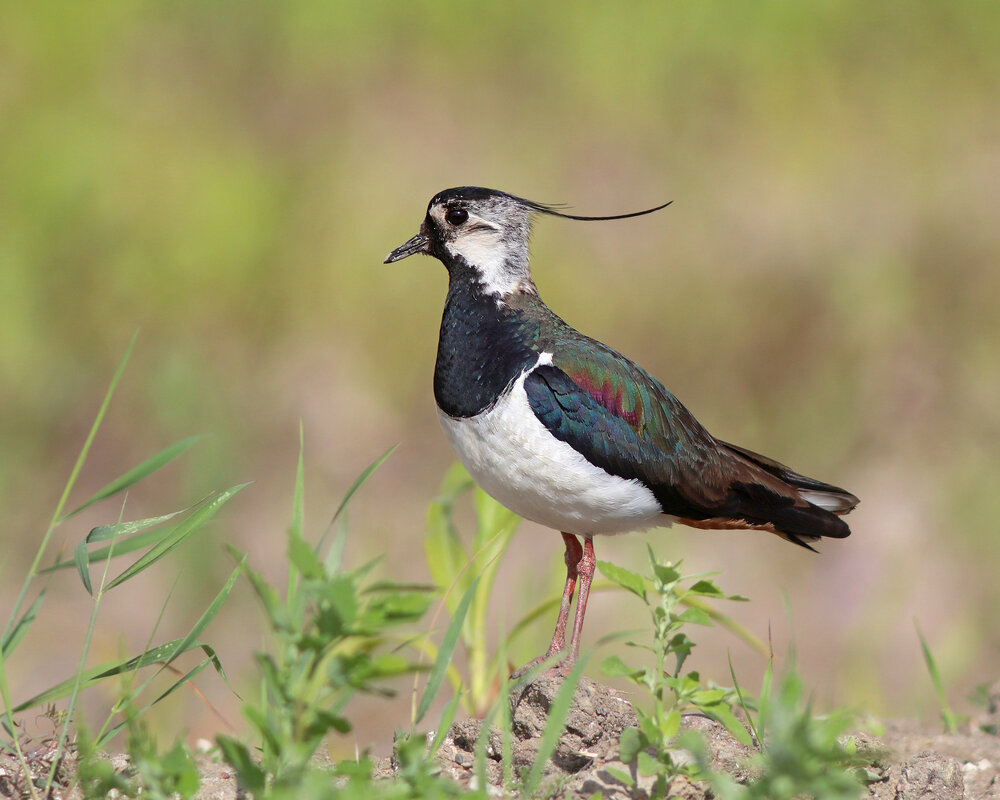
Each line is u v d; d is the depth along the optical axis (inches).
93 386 589.3
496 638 449.1
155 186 650.2
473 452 311.1
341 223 641.0
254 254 626.5
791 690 212.2
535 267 629.6
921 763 259.1
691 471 314.3
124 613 484.4
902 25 762.2
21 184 640.4
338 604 209.6
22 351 587.8
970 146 700.7
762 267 637.3
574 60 744.3
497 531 347.6
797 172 687.1
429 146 685.9
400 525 545.6
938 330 617.0
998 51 747.4
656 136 705.6
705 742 256.4
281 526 536.7
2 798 246.5
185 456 542.0
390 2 753.0
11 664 455.8
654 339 620.7
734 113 721.6
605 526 311.4
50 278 615.2
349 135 687.7
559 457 300.2
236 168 660.1
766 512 327.0
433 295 617.6
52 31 710.5
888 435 584.4
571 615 474.0
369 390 599.5
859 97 732.0
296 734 222.4
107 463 563.5
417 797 218.7
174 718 414.6
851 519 549.0
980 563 520.4
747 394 611.5
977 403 586.2
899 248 640.4
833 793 204.2
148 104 692.1
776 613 506.0
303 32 736.3
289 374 602.5
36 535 529.0
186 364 557.9
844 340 615.5
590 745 260.4
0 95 681.6
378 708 442.6
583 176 680.4
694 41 753.6
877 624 496.4
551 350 308.2
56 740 269.9
